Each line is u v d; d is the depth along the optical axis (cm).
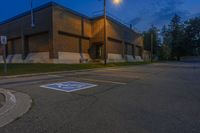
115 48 3934
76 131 385
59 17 2633
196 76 1427
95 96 703
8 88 883
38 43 2786
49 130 391
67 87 902
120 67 2603
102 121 440
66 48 2802
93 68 2244
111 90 823
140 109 536
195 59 8019
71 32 2864
